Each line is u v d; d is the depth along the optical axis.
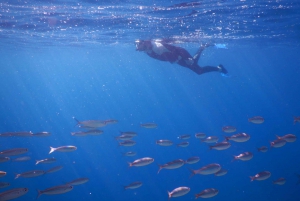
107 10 12.17
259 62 62.44
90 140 34.50
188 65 13.68
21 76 111.69
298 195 17.03
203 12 12.58
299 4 11.93
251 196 16.98
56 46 28.95
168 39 20.86
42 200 16.64
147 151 27.69
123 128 44.03
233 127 11.26
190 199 16.12
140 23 15.29
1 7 11.87
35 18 14.35
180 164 8.84
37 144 32.34
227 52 40.81
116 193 17.69
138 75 109.31
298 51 39.72
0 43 26.31
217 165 8.53
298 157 25.33
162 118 66.56
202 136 12.62
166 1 10.54
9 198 6.23
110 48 31.38
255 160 24.38
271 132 41.88
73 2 10.83
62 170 22.45
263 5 11.91
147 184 18.83
